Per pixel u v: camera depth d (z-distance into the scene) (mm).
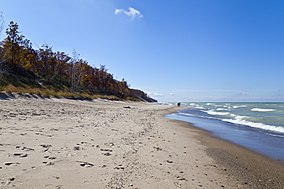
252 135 18438
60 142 9250
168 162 8594
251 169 9125
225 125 25812
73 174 6031
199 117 37781
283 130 21234
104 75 95250
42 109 21656
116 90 106312
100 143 10062
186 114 45875
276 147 13750
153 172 7137
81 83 73125
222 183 7141
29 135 9750
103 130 13820
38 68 62750
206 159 10109
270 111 53125
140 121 23047
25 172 5734
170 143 12820
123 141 11227
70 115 19828
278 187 7250
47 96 39312
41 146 8227
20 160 6516
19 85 42094
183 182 6660
